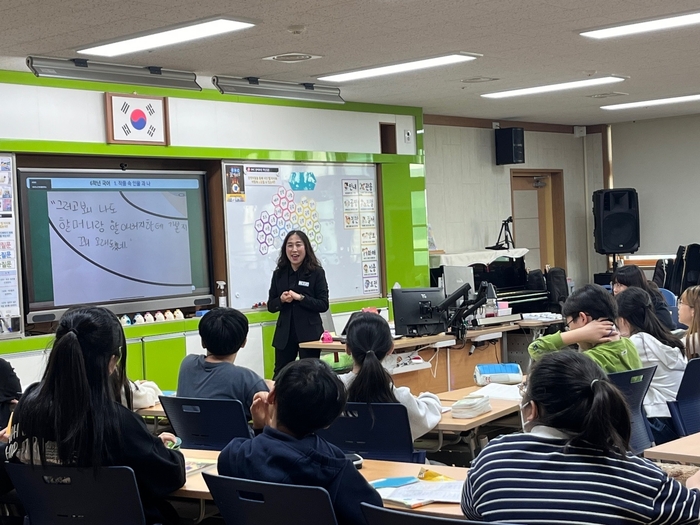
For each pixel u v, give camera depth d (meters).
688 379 3.98
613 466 2.07
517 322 7.20
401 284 9.88
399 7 5.51
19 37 5.76
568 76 8.59
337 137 9.19
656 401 4.32
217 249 8.23
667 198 12.77
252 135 8.34
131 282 7.58
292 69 7.46
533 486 2.08
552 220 13.06
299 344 6.60
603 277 12.59
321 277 7.20
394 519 2.06
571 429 2.12
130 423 2.76
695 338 4.69
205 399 3.74
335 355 6.45
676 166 12.66
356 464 3.13
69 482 2.76
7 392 4.56
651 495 2.06
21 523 3.41
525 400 2.22
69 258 7.14
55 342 2.72
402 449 3.60
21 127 6.70
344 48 6.67
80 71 6.61
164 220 7.86
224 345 4.07
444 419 4.07
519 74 8.28
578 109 11.22
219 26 5.77
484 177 11.72
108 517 2.76
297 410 2.41
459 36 6.46
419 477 2.94
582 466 2.07
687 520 2.07
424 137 10.89
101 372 2.74
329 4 5.35
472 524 1.95
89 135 7.12
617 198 12.41
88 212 7.29
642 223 13.00
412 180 10.03
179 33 5.92
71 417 2.68
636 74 8.71
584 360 2.16
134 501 2.70
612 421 2.08
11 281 6.71
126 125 7.32
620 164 13.17
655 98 10.55
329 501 2.24
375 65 7.42
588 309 4.15
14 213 6.73
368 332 3.77
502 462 2.13
